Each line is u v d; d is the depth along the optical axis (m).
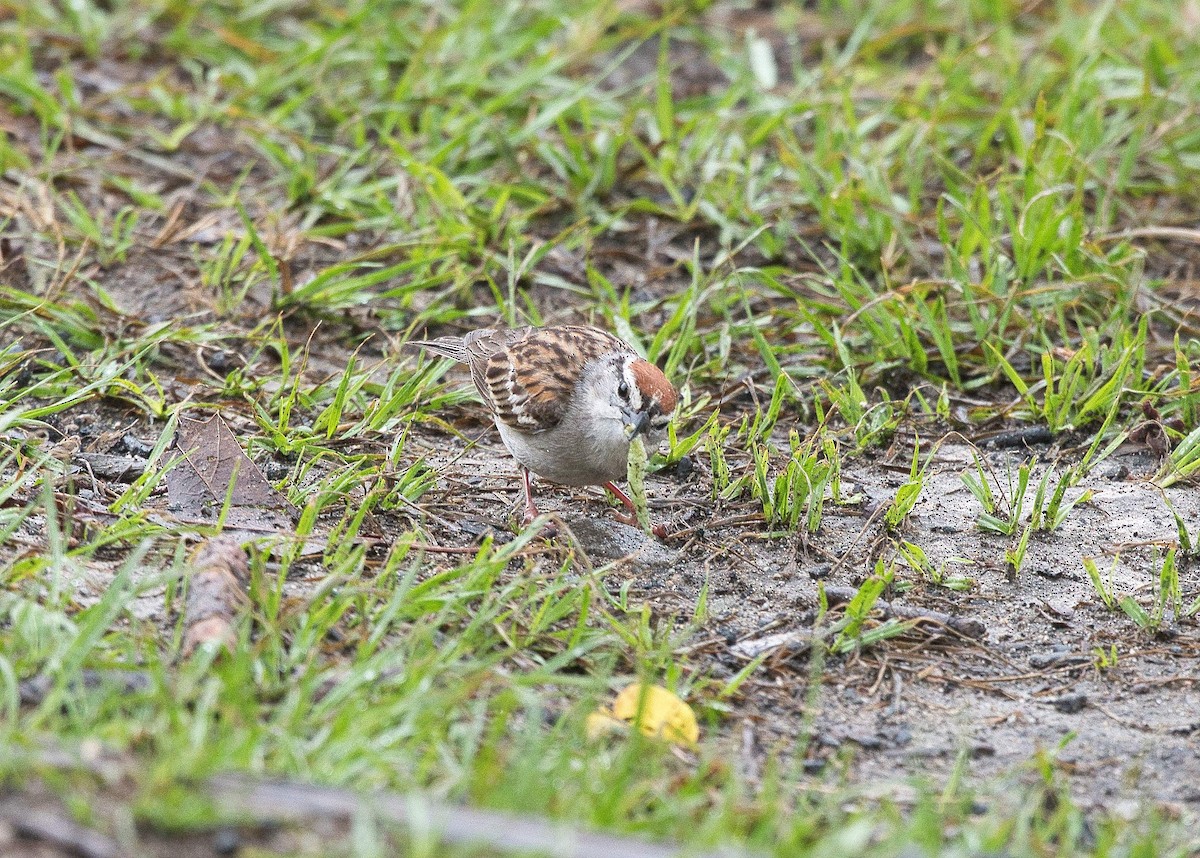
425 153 15.05
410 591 8.47
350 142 15.46
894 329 12.55
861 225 14.18
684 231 14.45
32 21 17.12
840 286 12.64
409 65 16.22
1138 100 15.28
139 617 8.12
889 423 11.64
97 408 11.34
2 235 13.16
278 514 9.85
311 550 9.13
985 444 11.70
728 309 13.18
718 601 9.43
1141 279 13.16
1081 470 11.02
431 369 12.01
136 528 8.93
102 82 16.30
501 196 13.95
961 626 9.16
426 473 10.53
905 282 13.49
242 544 8.66
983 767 7.91
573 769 7.03
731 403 12.15
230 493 9.02
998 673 8.84
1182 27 16.67
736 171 14.34
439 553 9.45
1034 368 12.59
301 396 11.65
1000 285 13.07
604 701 8.01
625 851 6.02
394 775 6.68
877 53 17.67
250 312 12.98
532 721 7.10
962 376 12.70
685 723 7.73
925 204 14.75
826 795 7.36
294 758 6.62
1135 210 14.66
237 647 7.40
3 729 6.37
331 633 8.19
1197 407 11.72
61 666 7.10
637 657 8.33
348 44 16.41
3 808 5.82
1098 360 12.32
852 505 10.67
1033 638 9.20
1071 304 13.07
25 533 9.02
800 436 11.67
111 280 13.30
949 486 11.09
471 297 13.46
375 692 7.45
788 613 9.30
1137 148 14.58
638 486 9.99
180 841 5.82
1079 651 9.06
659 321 13.20
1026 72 16.42
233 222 14.23
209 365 12.19
